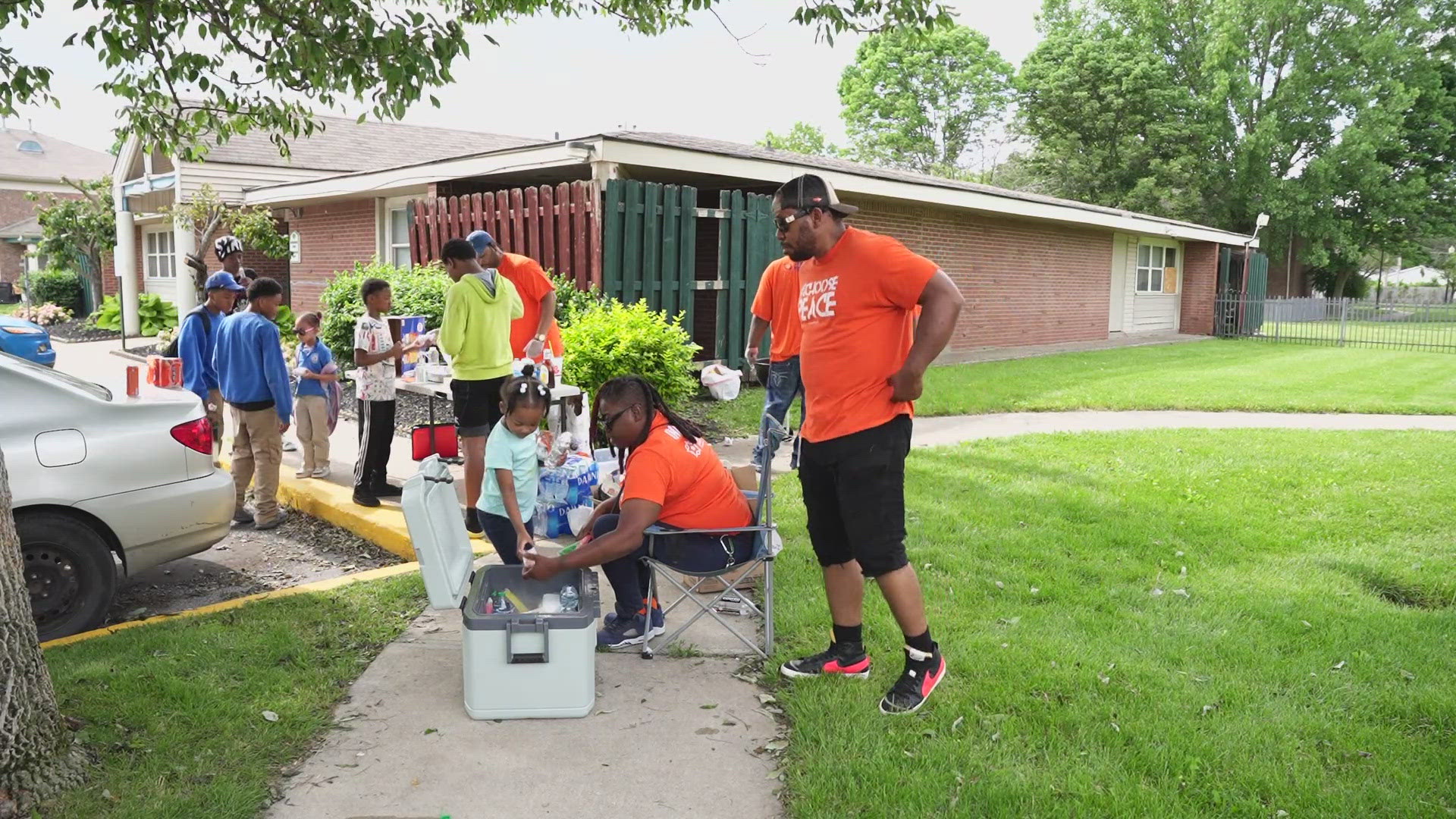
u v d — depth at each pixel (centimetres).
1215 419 1045
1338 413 1102
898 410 337
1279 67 4038
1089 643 404
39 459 439
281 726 336
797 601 457
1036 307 1998
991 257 1834
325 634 425
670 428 387
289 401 636
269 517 649
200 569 577
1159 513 618
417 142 2238
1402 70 3897
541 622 341
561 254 1089
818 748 320
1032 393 1185
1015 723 333
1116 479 712
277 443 648
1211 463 772
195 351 701
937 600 455
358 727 342
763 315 660
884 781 298
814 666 375
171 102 637
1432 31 3956
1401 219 3928
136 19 530
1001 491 665
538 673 345
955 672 375
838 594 368
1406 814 281
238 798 289
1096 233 2178
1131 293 2383
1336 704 352
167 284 2322
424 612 454
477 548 545
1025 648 396
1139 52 3872
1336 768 308
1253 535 571
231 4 532
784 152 1593
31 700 286
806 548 539
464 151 2281
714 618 442
